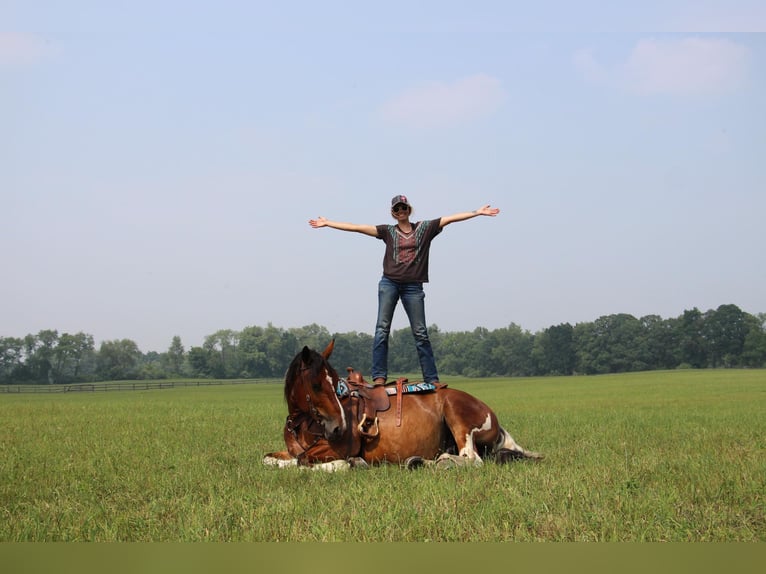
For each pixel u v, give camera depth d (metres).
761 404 30.52
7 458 12.28
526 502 7.50
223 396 58.59
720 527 6.69
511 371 191.00
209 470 10.34
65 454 12.96
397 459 10.16
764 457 11.39
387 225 11.15
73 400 52.19
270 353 181.00
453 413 10.39
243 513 7.27
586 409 28.78
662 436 15.55
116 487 9.18
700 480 8.82
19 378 172.50
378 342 11.03
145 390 90.94
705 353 181.25
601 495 7.88
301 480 9.15
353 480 8.85
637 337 181.75
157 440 15.30
